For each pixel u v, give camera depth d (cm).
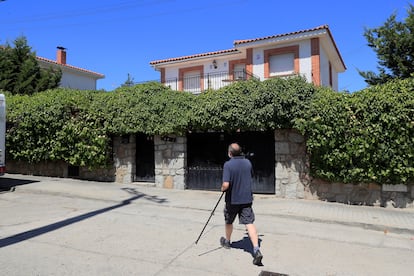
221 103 939
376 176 810
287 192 930
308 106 866
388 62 1486
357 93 829
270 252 519
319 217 728
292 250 533
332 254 520
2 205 813
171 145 1071
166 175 1073
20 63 1902
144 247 518
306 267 461
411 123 754
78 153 1149
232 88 953
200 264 456
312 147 865
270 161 966
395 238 623
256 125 920
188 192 1012
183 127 1016
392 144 781
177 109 1023
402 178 783
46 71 1991
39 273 407
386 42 1471
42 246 509
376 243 588
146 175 1143
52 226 623
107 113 1118
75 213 736
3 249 493
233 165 501
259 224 692
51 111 1173
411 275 443
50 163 1273
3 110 980
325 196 894
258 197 940
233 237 593
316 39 1659
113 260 459
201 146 1054
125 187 1072
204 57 1984
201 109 971
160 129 1041
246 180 500
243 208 496
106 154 1141
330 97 847
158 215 741
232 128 960
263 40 1730
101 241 541
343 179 846
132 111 1078
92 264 442
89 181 1181
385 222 689
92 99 1173
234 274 427
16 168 1334
